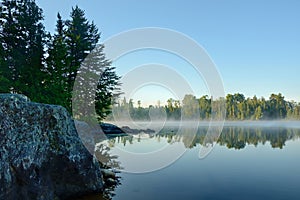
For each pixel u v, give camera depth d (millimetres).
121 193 9516
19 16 30344
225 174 12461
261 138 32438
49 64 30391
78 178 9273
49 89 27453
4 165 6441
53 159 8664
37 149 7906
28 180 7238
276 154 18703
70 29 37094
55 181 8711
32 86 27141
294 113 135875
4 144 6656
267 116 133750
